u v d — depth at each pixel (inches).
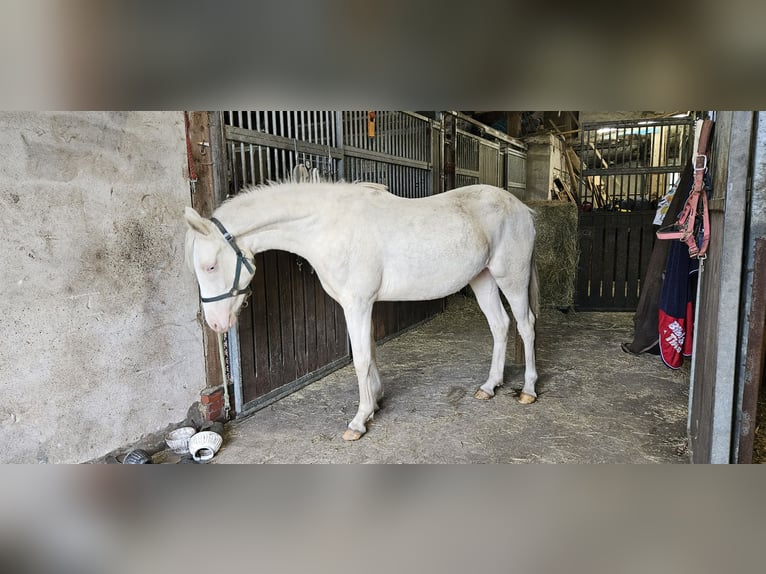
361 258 86.0
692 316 111.3
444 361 133.7
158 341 83.4
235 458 81.4
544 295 192.2
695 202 72.2
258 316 101.5
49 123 65.7
